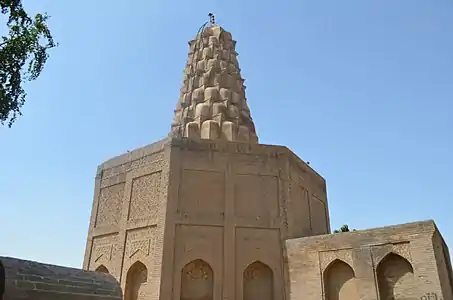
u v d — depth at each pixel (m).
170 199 20.11
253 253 19.95
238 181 21.33
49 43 11.45
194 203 20.38
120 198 22.67
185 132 23.94
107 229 22.36
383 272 17.69
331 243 19.03
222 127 23.89
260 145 22.41
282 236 20.58
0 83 10.46
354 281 18.28
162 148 21.75
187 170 21.03
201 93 25.80
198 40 29.17
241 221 20.44
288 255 20.05
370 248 17.97
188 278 19.19
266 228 20.59
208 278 19.31
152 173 21.64
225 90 25.69
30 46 10.88
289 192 21.94
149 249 19.73
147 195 21.31
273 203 21.25
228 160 21.64
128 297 19.81
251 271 20.00
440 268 16.83
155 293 18.28
